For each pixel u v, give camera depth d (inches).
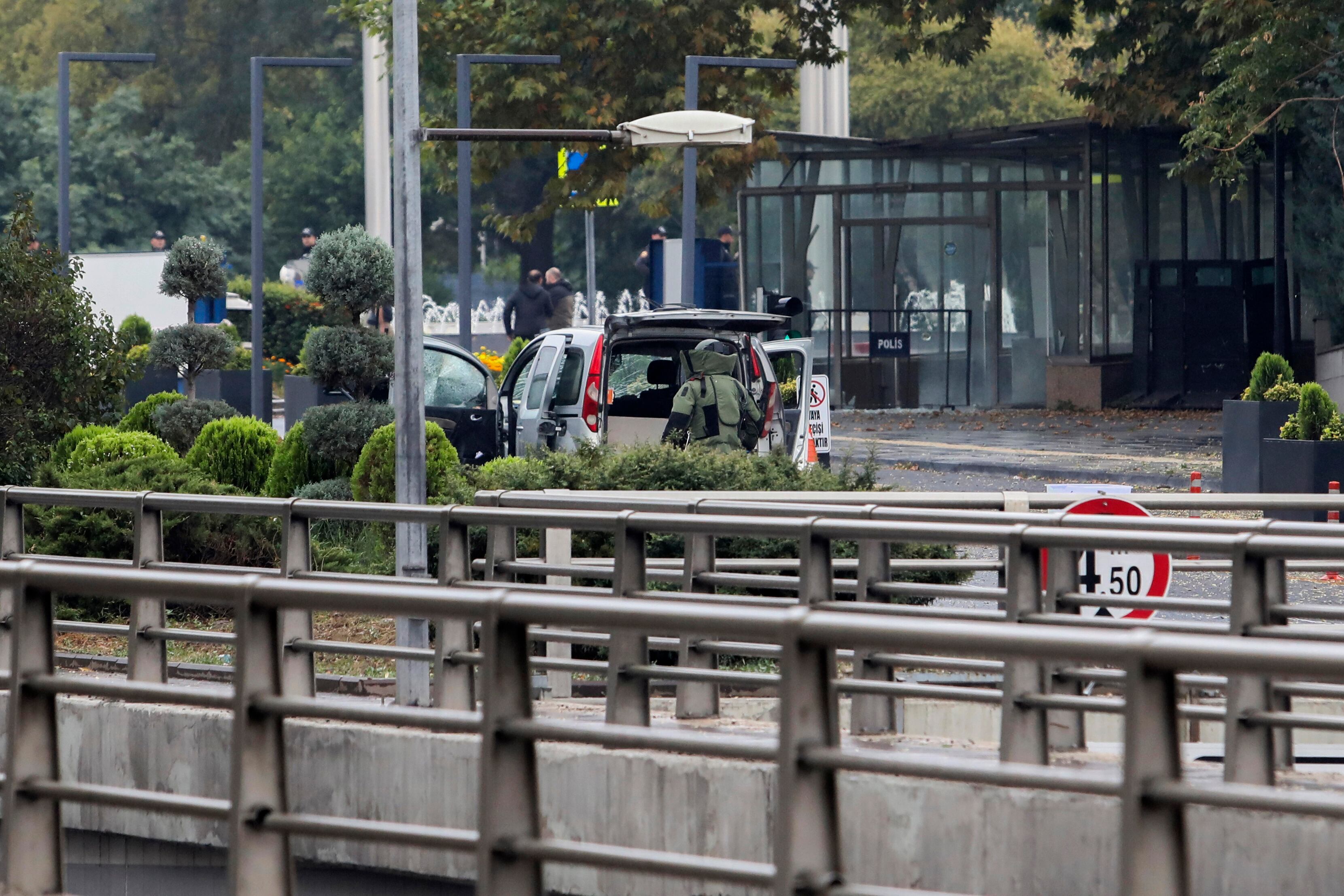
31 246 3083.2
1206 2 4018.2
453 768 1109.1
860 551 1213.7
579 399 2736.2
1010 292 5551.2
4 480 2721.5
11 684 770.8
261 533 2281.0
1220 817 847.7
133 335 3053.6
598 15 5108.3
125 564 1446.9
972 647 559.2
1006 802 925.2
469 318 4515.3
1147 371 5374.0
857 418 5201.8
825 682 606.9
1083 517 1111.6
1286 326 5157.5
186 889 1240.8
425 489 1667.1
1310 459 2783.0
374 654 1259.8
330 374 2711.6
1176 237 5452.8
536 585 1658.5
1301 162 4867.1
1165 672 543.8
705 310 2524.6
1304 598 2106.3
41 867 771.4
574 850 641.0
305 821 710.5
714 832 1021.8
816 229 5497.1
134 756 1257.4
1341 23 3934.5
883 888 593.6
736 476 2055.9
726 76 5246.1
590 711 1350.9
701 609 613.0
